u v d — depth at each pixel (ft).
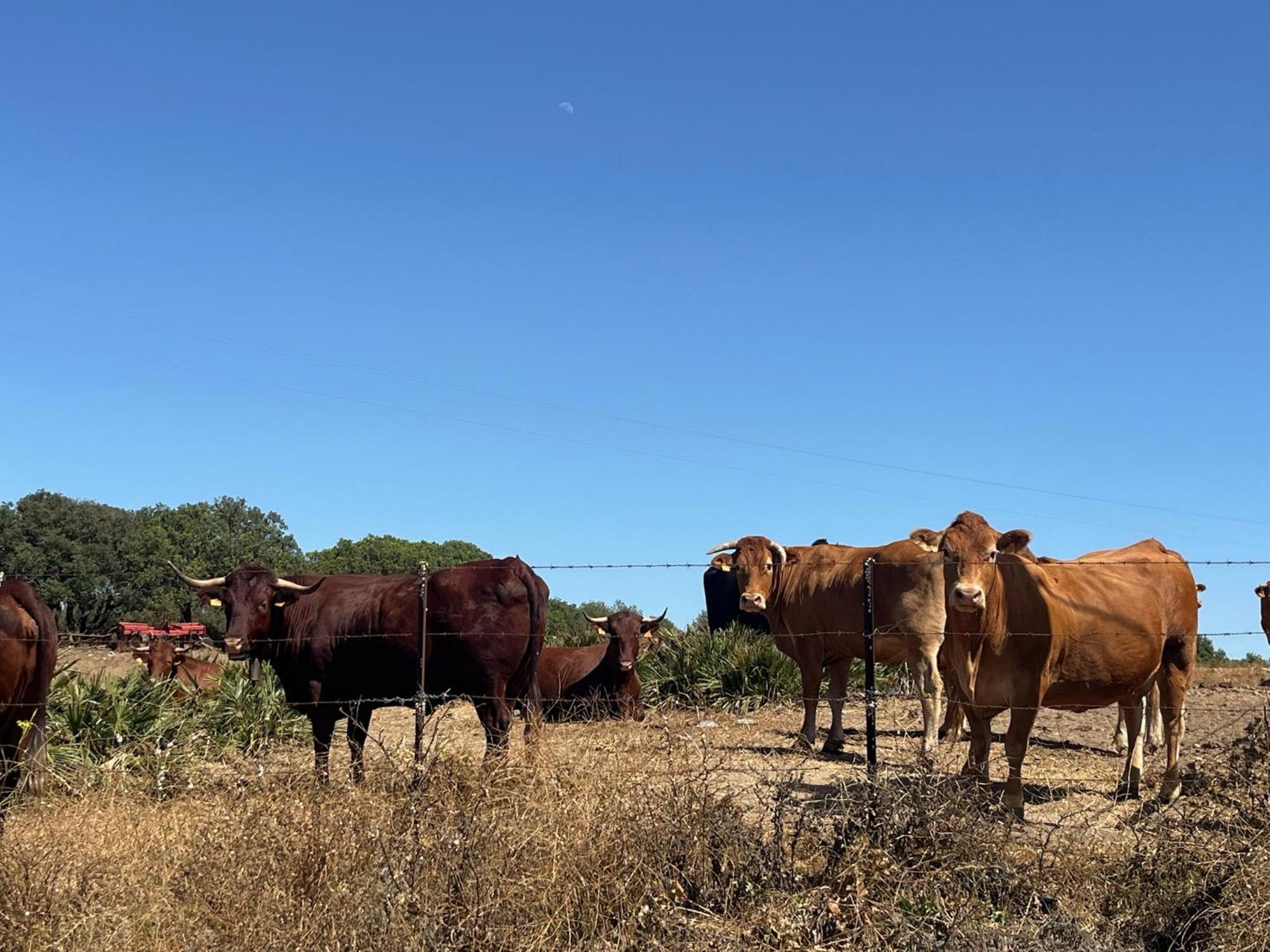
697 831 19.77
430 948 17.01
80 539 169.99
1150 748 37.24
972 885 19.24
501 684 31.32
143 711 36.04
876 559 37.22
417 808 19.80
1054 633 27.55
